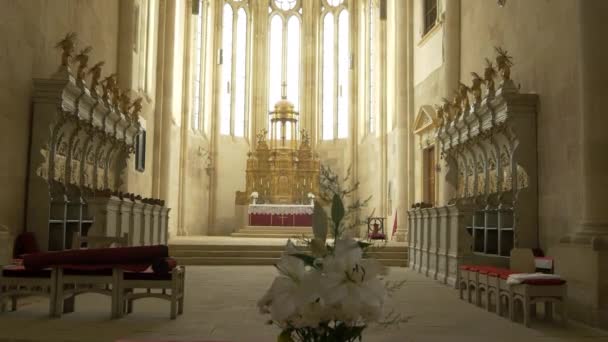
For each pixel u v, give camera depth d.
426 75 20.61
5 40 9.89
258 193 27.00
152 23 21.78
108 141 14.48
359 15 29.23
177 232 24.91
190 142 26.42
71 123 11.80
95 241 8.55
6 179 9.93
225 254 17.16
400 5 22.50
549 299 7.50
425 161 20.45
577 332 7.14
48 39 12.08
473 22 15.91
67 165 12.03
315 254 2.08
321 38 30.92
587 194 8.20
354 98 29.03
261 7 30.89
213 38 28.92
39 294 7.53
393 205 23.50
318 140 30.39
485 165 13.34
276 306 2.02
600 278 7.52
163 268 7.56
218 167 28.41
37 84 10.92
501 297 8.36
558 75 10.53
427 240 14.04
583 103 8.30
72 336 6.27
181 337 6.40
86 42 14.80
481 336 6.74
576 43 9.81
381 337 6.56
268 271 14.88
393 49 24.48
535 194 11.30
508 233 12.15
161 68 22.39
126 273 7.61
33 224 10.74
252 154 27.55
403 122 21.97
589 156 8.17
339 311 2.01
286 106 27.86
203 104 28.06
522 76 12.30
